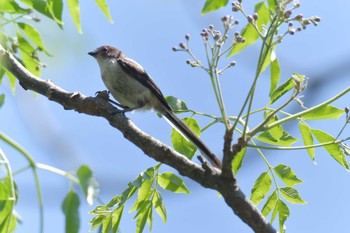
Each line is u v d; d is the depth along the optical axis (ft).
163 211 29.19
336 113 29.43
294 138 30.04
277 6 25.63
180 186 28.89
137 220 29.27
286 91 29.09
